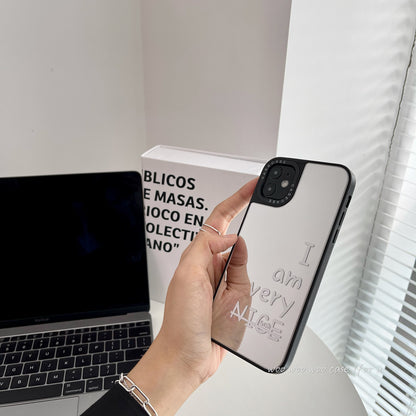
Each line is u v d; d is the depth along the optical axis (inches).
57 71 30.3
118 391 16.1
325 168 16.7
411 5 27.5
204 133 30.9
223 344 17.2
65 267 23.9
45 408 19.6
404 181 30.9
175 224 25.3
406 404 31.8
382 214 32.7
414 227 29.1
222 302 17.7
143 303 25.1
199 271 17.4
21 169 31.5
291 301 16.2
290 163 17.7
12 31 27.6
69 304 24.4
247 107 26.7
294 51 23.2
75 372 21.3
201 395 20.4
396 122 30.6
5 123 29.6
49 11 28.4
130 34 33.1
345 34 25.6
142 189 23.9
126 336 23.6
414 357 30.4
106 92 33.3
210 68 28.5
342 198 15.9
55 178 23.0
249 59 25.4
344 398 20.6
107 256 24.2
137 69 34.6
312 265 16.0
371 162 31.2
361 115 29.0
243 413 19.5
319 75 25.3
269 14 23.2
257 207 18.0
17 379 20.9
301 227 16.6
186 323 16.9
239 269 17.7
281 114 24.4
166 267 26.5
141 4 32.6
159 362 16.9
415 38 28.3
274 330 16.3
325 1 23.6
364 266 35.7
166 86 33.0
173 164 24.0
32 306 24.0
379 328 35.5
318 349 24.1
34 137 31.1
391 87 29.3
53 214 23.2
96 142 34.3
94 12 30.4
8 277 23.5
